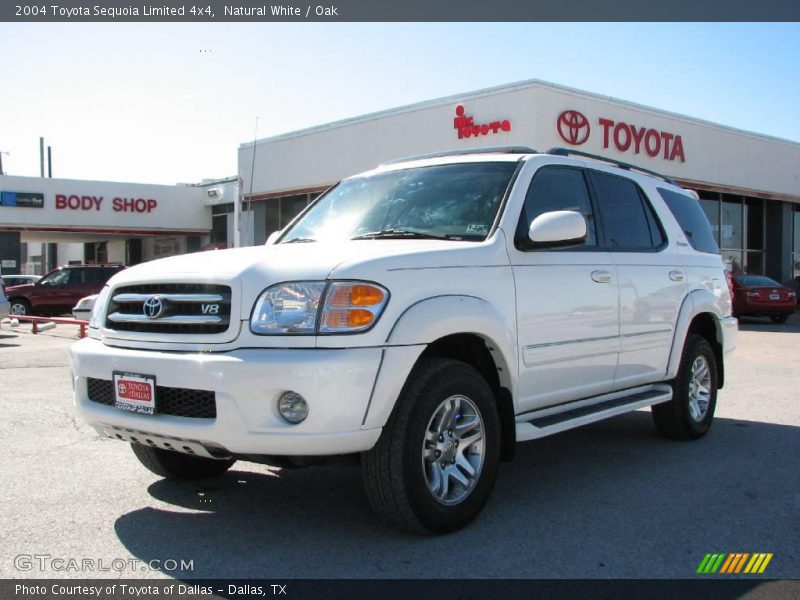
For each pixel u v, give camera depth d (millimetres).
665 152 20609
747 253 26203
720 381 6336
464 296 3754
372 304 3371
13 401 7434
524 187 4426
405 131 20312
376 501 3533
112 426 3748
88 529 3822
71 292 21953
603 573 3281
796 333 16109
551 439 6016
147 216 31391
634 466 5121
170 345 3561
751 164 24062
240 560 3410
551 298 4309
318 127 22750
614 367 4914
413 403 3471
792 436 6109
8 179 28891
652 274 5293
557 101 17656
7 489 4504
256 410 3260
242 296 3416
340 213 4852
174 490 4504
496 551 3512
